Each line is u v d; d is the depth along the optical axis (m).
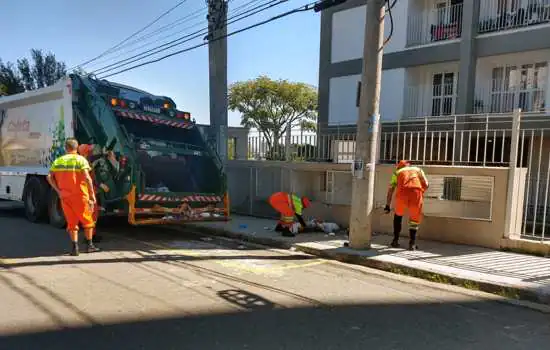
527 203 8.38
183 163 10.60
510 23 15.99
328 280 6.34
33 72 34.47
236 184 13.08
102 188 8.88
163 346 3.86
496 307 5.38
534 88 16.17
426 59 17.88
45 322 4.30
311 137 11.58
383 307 5.18
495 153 8.74
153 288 5.55
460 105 16.86
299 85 38.19
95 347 3.80
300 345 3.98
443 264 7.01
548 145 10.91
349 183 10.44
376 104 7.79
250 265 7.09
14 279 5.73
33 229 9.91
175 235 9.91
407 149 9.80
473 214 8.75
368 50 7.68
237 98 38.25
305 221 10.30
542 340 4.32
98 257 7.23
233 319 4.57
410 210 8.09
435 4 18.33
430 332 4.43
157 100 10.59
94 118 9.51
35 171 10.89
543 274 6.47
